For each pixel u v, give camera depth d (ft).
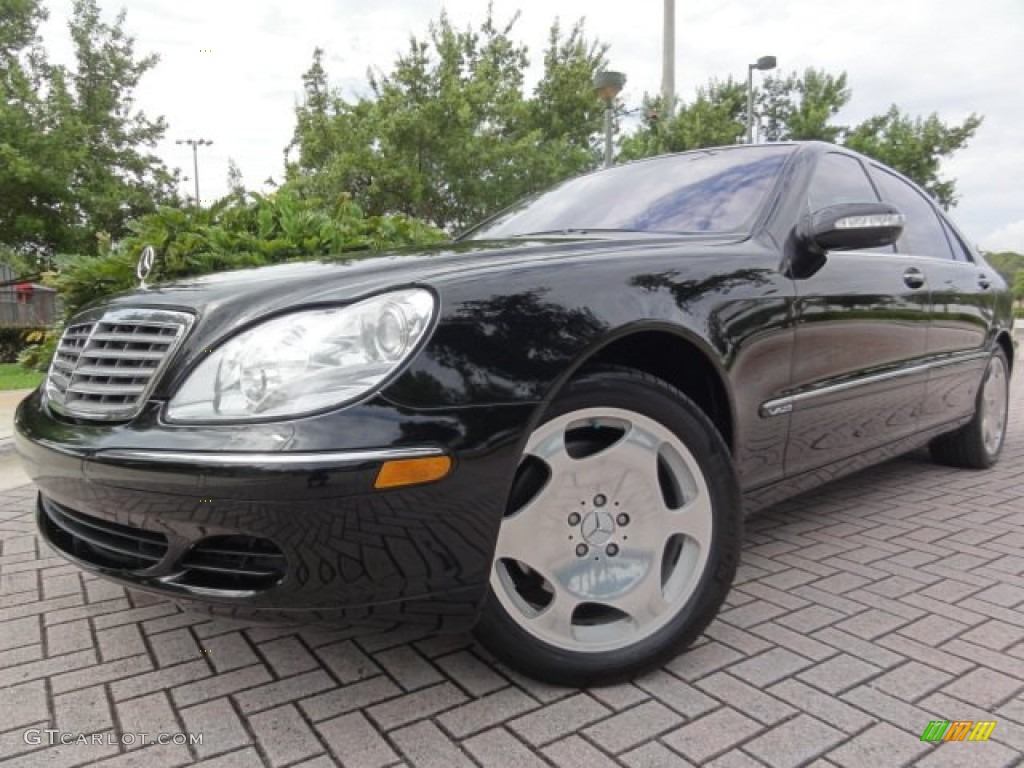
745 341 7.53
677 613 6.89
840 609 8.19
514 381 5.87
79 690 6.81
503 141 55.83
